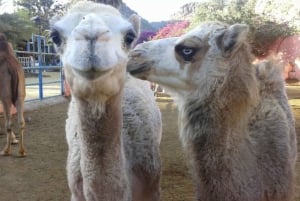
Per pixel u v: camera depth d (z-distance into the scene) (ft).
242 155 4.00
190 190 7.50
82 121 3.55
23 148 9.73
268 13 22.26
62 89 20.94
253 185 4.03
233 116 3.94
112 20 3.35
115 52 3.15
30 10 66.13
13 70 9.71
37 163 9.20
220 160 3.91
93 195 3.69
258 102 4.33
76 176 4.23
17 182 8.00
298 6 22.53
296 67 26.45
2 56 9.80
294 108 16.07
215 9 23.24
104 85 3.21
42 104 17.90
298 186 6.70
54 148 10.49
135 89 5.15
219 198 3.92
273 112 4.49
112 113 3.54
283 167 4.28
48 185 7.85
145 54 4.45
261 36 20.18
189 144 4.12
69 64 3.07
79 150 4.26
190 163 4.15
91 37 2.95
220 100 3.94
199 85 4.12
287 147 4.39
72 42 3.11
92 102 3.39
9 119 9.89
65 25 3.39
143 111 4.93
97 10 3.45
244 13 21.30
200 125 4.02
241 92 3.96
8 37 39.14
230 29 3.96
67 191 7.55
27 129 12.85
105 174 3.63
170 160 9.27
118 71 3.26
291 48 22.16
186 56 4.17
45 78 32.91
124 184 3.81
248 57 4.08
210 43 4.09
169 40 4.46
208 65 4.07
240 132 4.00
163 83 4.42
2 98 9.75
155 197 4.92
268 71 4.77
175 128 12.85
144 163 4.65
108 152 3.61
